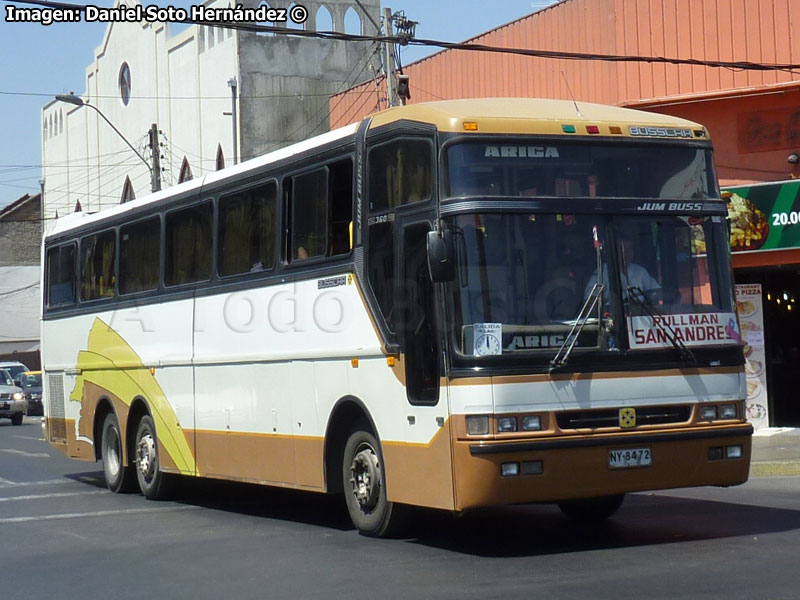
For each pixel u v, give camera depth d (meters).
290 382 11.88
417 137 9.84
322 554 10.14
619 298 9.51
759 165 20.22
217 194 13.56
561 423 9.23
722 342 9.86
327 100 44.88
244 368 12.83
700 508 12.35
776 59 20.11
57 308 18.69
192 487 15.76
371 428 10.66
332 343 11.08
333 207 11.21
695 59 20.98
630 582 8.25
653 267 9.72
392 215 10.16
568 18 23.67
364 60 45.91
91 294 17.39
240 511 13.94
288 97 44.09
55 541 11.83
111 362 16.50
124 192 51.44
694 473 9.63
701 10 20.91
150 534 12.08
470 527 11.48
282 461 12.06
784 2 20.05
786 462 15.98
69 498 15.91
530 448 9.04
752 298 20.92
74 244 18.09
